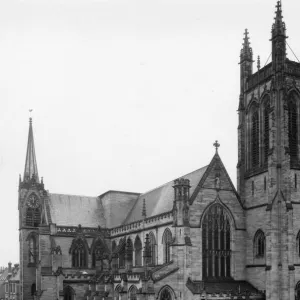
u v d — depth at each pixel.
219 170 125.38
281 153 116.50
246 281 123.44
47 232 157.50
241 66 136.88
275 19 123.50
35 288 169.50
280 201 113.69
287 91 121.50
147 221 139.50
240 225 125.88
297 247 115.62
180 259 114.19
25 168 178.75
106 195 175.38
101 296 139.88
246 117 133.25
